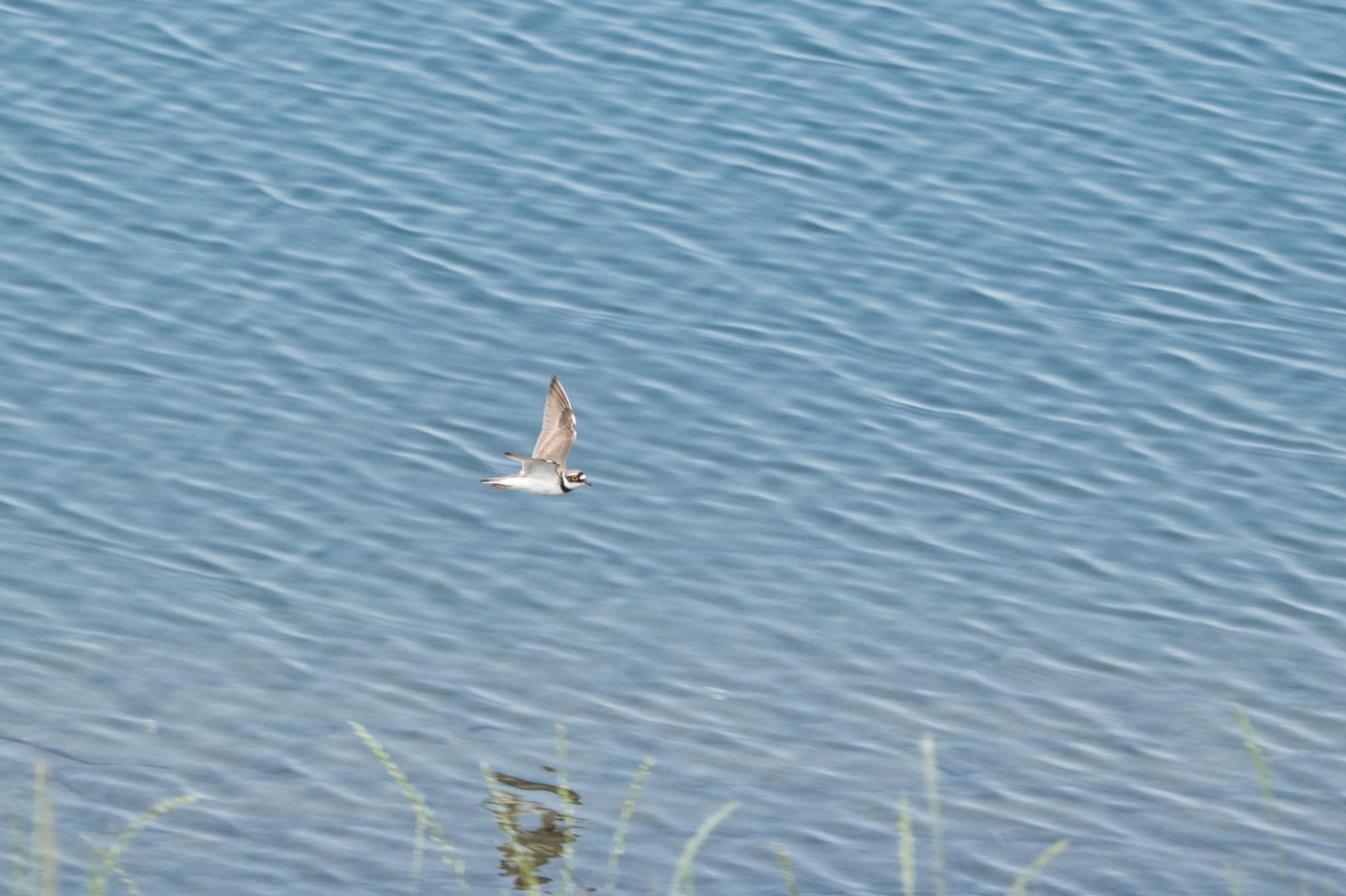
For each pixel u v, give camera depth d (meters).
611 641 29.08
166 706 27.30
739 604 29.88
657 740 27.05
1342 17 43.81
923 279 36.84
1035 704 28.03
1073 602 30.16
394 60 41.88
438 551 30.78
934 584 30.44
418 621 29.36
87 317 35.28
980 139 40.12
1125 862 24.70
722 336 35.44
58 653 28.20
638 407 33.88
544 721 27.36
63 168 38.59
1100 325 35.94
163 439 32.81
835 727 27.45
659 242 37.47
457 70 41.62
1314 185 39.12
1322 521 31.80
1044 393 34.53
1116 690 28.36
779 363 34.94
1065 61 42.28
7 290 35.75
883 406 34.09
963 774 26.48
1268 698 28.19
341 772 26.12
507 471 32.44
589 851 24.62
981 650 29.12
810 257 37.25
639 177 38.97
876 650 29.03
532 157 39.38
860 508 31.95
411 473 32.38
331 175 38.84
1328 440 33.53
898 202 38.62
